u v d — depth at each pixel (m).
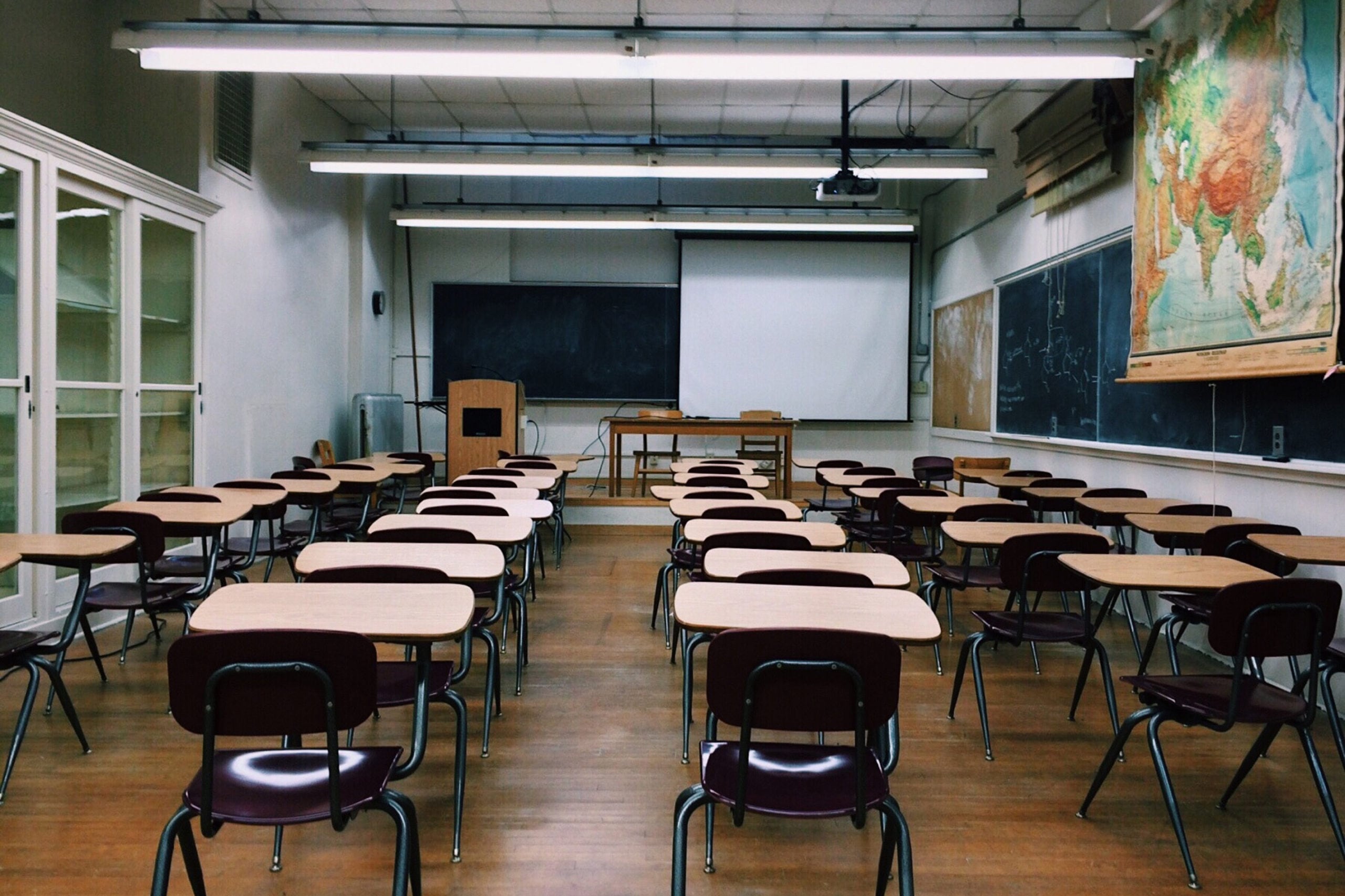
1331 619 2.14
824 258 9.82
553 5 5.71
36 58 4.94
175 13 5.49
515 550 3.60
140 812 2.30
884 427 9.97
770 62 4.15
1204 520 3.56
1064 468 6.08
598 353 9.96
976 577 3.68
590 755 2.73
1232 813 2.41
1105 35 4.16
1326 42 3.26
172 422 5.27
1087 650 3.09
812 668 1.53
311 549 2.69
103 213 4.50
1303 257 3.39
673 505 4.03
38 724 2.90
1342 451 3.39
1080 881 2.05
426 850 2.13
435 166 6.40
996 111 7.50
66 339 4.25
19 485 3.84
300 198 7.28
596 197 9.88
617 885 2.00
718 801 1.61
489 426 7.88
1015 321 7.05
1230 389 4.11
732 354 9.88
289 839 2.18
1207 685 2.28
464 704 2.17
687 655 2.72
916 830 2.29
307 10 5.77
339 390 8.36
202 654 1.45
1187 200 4.21
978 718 3.14
